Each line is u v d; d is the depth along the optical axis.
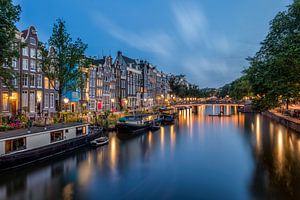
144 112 67.44
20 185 20.06
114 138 40.19
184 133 48.22
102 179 22.02
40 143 25.50
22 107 42.50
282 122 56.50
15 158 21.64
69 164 25.80
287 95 25.84
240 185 20.69
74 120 37.81
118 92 77.12
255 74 30.56
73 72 37.34
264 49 31.14
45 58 35.88
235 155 30.41
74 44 36.16
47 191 19.22
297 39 24.80
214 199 18.28
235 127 56.91
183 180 22.00
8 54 24.02
